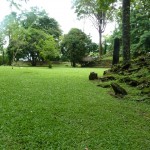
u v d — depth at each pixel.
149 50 28.06
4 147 5.28
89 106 8.85
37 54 46.75
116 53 19.97
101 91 11.89
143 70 15.05
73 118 7.42
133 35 30.86
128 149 5.54
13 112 7.56
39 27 47.56
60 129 6.45
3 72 19.48
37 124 6.65
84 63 45.59
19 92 10.56
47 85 12.73
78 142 5.74
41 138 5.77
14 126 6.39
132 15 30.58
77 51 45.25
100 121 7.30
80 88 12.34
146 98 10.22
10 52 43.78
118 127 6.88
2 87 11.54
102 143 5.75
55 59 51.44
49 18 50.22
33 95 10.08
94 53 52.69
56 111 7.96
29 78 15.55
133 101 10.02
